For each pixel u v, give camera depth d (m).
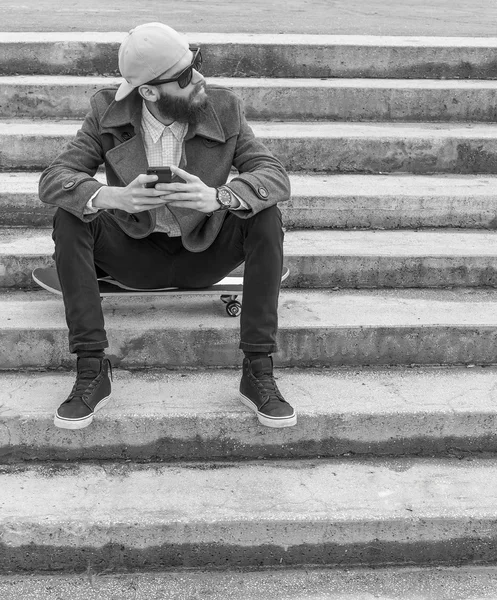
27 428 2.76
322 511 2.59
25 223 3.73
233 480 2.75
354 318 3.21
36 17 6.39
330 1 8.86
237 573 2.58
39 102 4.41
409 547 2.63
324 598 2.48
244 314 2.78
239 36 5.05
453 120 4.60
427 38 5.18
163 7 7.58
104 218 2.93
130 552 2.55
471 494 2.71
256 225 2.74
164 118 2.81
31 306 3.26
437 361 3.23
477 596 2.51
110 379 2.87
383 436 2.90
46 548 2.53
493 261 3.53
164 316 3.20
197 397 2.92
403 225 3.87
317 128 4.34
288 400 2.92
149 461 2.84
